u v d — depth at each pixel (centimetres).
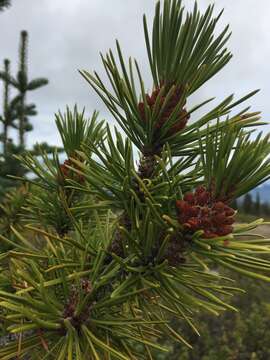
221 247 13
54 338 14
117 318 16
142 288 15
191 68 16
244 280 99
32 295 16
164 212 15
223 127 14
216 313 13
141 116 16
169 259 14
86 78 16
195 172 16
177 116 16
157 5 16
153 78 17
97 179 15
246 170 14
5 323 16
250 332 77
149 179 16
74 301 15
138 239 15
